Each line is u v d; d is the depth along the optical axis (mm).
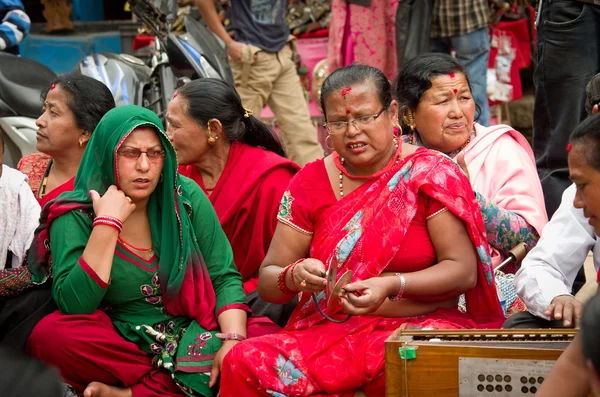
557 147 6289
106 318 4344
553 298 3969
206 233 4625
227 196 5109
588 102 4543
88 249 4191
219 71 6832
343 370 3916
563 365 2869
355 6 8984
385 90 4090
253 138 5316
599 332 2076
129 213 4258
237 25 8820
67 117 5215
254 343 4020
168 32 6820
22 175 5047
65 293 4211
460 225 4102
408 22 8484
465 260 4078
